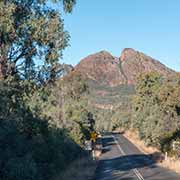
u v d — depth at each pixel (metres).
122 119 157.88
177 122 55.31
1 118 18.72
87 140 62.56
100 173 36.81
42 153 24.84
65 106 57.25
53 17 23.97
